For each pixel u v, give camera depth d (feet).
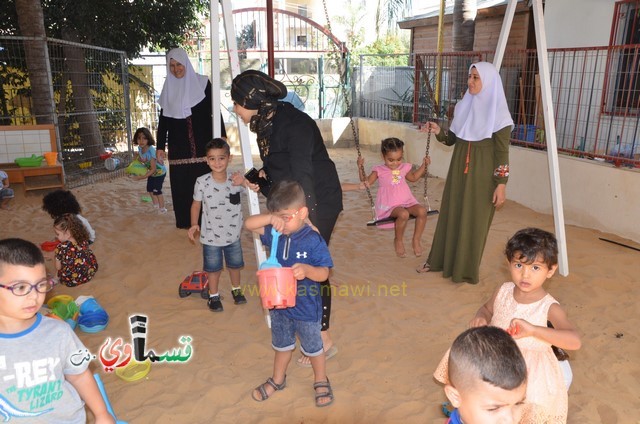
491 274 19.02
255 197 14.23
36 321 7.21
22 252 6.82
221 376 12.93
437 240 19.07
